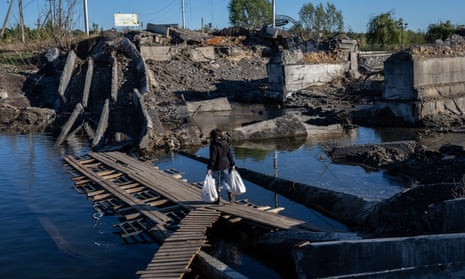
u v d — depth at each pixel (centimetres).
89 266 792
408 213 729
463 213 586
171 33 4309
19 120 2622
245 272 746
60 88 3008
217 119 2397
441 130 1698
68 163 1560
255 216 897
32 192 1238
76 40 4147
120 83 2844
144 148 1692
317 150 1525
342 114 2086
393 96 1948
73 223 998
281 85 2970
